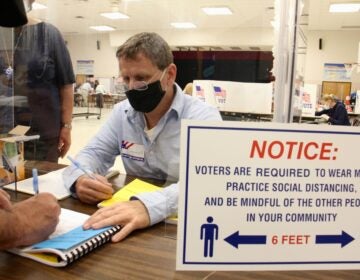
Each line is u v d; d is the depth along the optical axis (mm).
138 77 1130
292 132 471
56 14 7582
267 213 481
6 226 633
